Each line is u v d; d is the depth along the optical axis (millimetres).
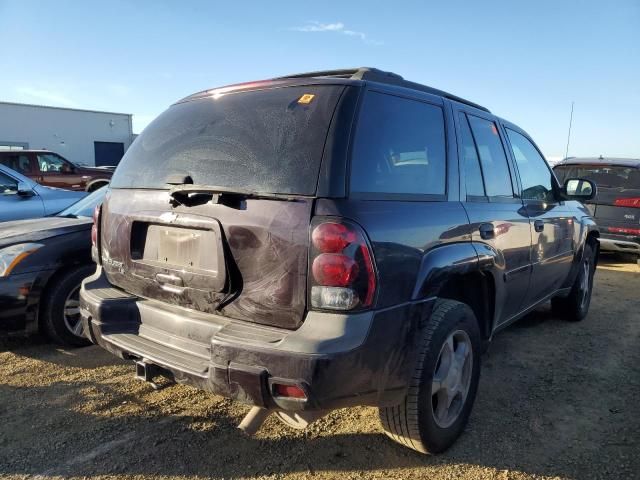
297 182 2416
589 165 9516
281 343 2285
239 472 2863
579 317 5754
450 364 3023
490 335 3619
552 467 2969
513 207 3875
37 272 4273
